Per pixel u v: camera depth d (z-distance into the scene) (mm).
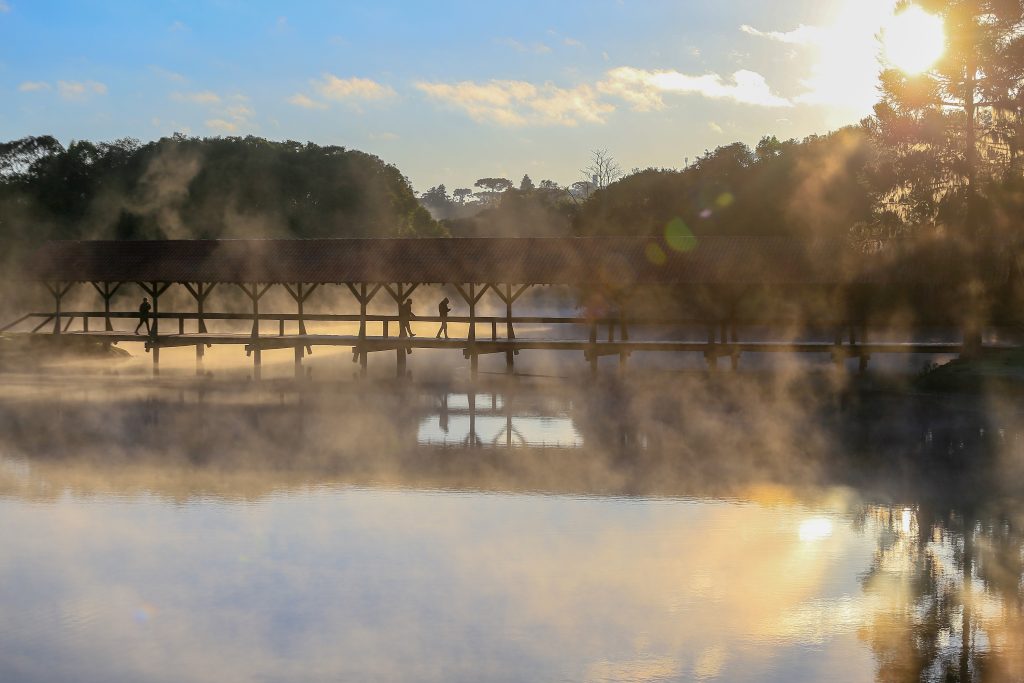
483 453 22312
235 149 82125
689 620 12406
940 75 33719
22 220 74688
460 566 14406
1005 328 42625
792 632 12031
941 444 22812
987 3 32531
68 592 13469
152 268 40188
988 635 11883
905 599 13047
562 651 11531
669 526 16344
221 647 11727
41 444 23391
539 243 38188
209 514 17188
